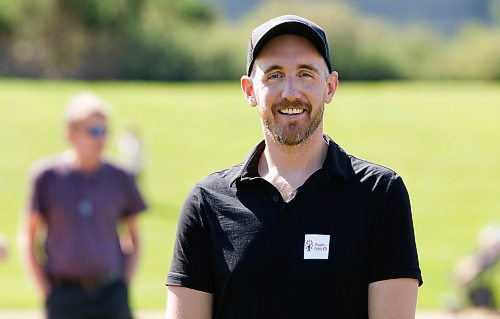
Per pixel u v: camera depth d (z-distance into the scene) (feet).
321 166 15.05
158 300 50.37
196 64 157.99
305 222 14.46
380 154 95.40
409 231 14.61
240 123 106.01
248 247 14.57
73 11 159.94
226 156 94.07
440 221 73.61
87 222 26.40
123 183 27.04
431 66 169.37
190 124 104.58
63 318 26.35
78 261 26.21
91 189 26.55
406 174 88.94
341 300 14.32
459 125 105.70
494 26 247.09
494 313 45.01
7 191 79.36
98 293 26.40
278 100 14.83
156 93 120.88
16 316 45.14
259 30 15.11
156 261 60.18
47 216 26.48
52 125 100.53
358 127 104.42
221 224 14.90
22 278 55.52
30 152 91.71
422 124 106.11
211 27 171.32
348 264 14.30
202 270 15.16
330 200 14.52
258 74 15.05
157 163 89.81
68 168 26.58
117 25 162.09
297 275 14.29
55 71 158.71
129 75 157.89
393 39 173.37
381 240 14.47
